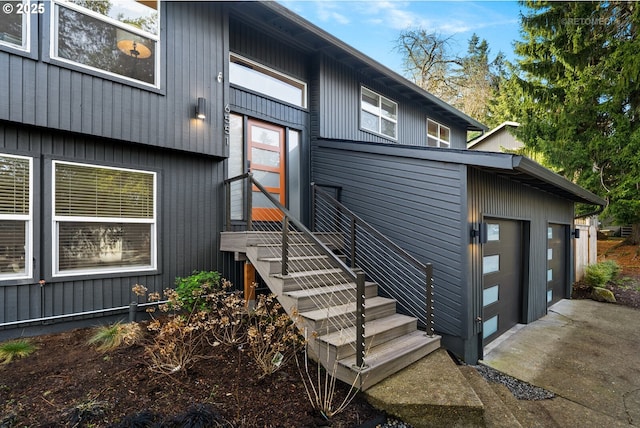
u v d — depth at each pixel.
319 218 6.21
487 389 3.35
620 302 7.50
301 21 5.38
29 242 3.59
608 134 11.10
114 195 4.20
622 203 10.48
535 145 12.07
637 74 9.53
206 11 4.95
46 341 3.51
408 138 8.82
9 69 3.40
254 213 5.71
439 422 2.67
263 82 5.97
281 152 6.17
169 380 2.88
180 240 4.73
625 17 10.38
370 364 3.05
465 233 4.25
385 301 4.28
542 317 6.40
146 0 4.36
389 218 5.13
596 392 3.61
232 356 3.41
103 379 2.84
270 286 4.08
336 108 6.81
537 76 11.94
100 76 3.95
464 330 4.19
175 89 4.57
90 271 3.96
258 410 2.57
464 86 21.16
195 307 3.96
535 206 6.39
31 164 3.63
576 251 8.78
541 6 11.29
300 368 3.27
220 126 5.02
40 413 2.37
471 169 4.39
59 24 3.73
